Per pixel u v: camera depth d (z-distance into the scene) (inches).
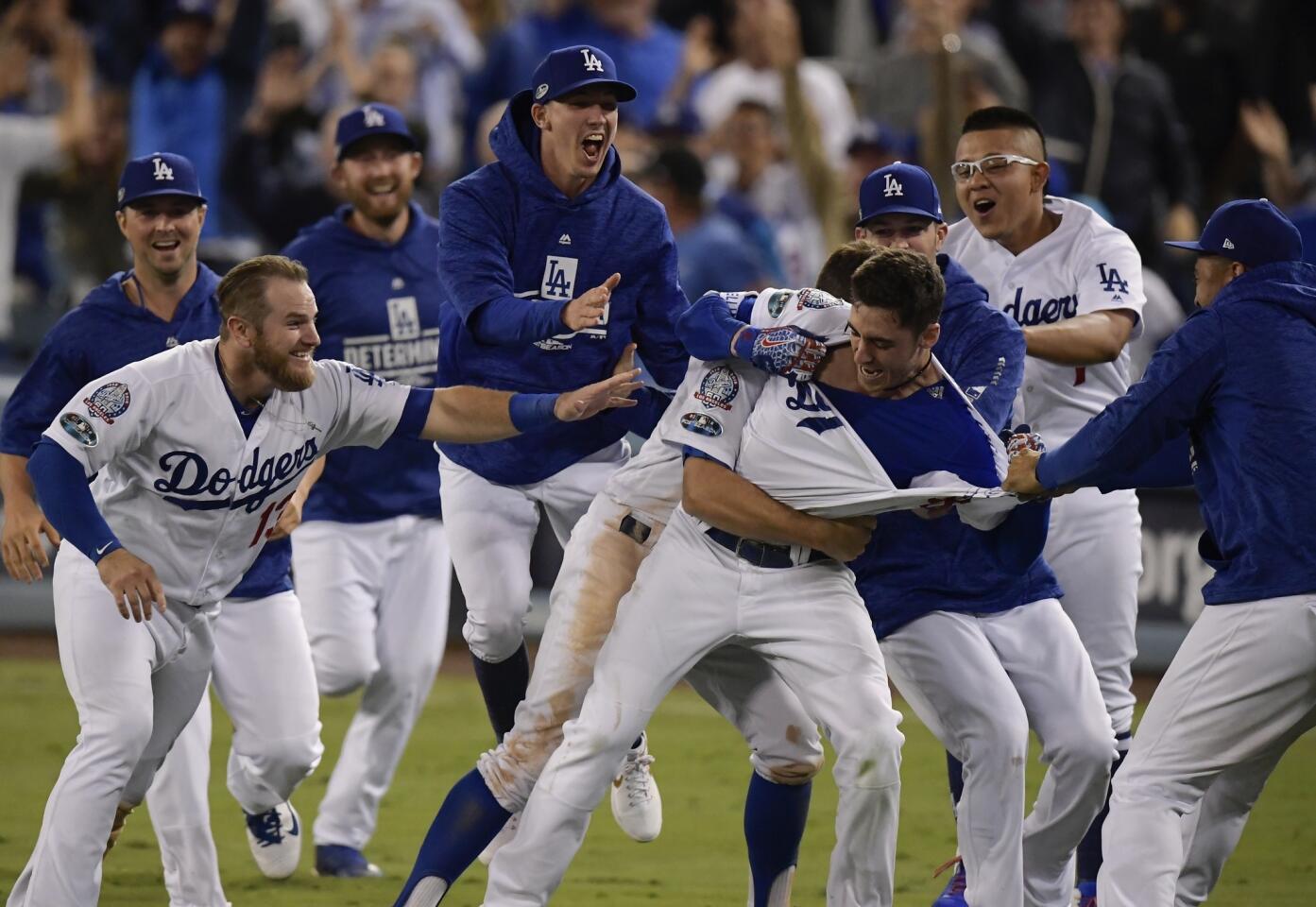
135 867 962.1
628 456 907.4
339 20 1823.3
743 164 1737.2
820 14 2113.7
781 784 751.1
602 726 698.2
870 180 777.6
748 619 700.7
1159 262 1692.9
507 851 703.7
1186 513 1481.3
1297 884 943.7
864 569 754.2
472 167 1915.6
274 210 1662.2
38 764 1200.2
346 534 997.8
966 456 697.6
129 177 837.2
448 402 737.6
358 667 976.9
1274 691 673.6
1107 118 1665.8
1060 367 881.5
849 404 694.5
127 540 727.7
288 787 892.6
